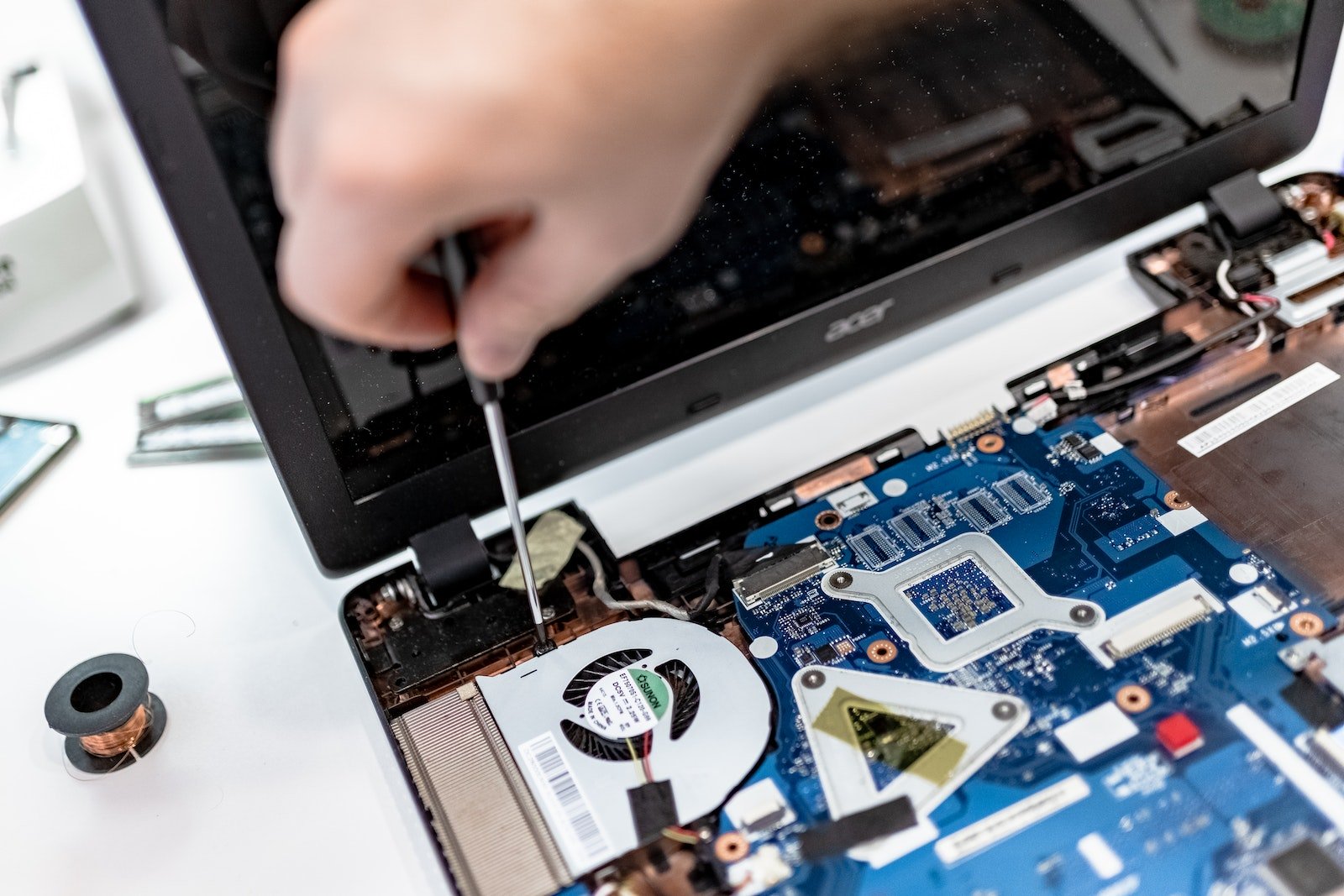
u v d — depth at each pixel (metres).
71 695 1.16
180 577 1.37
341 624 1.25
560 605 1.26
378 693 1.20
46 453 1.50
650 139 0.70
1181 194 1.50
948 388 1.46
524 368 1.20
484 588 1.28
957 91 1.22
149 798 1.16
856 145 1.21
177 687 1.26
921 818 1.04
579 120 0.66
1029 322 1.52
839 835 1.04
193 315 1.68
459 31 0.65
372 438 1.17
